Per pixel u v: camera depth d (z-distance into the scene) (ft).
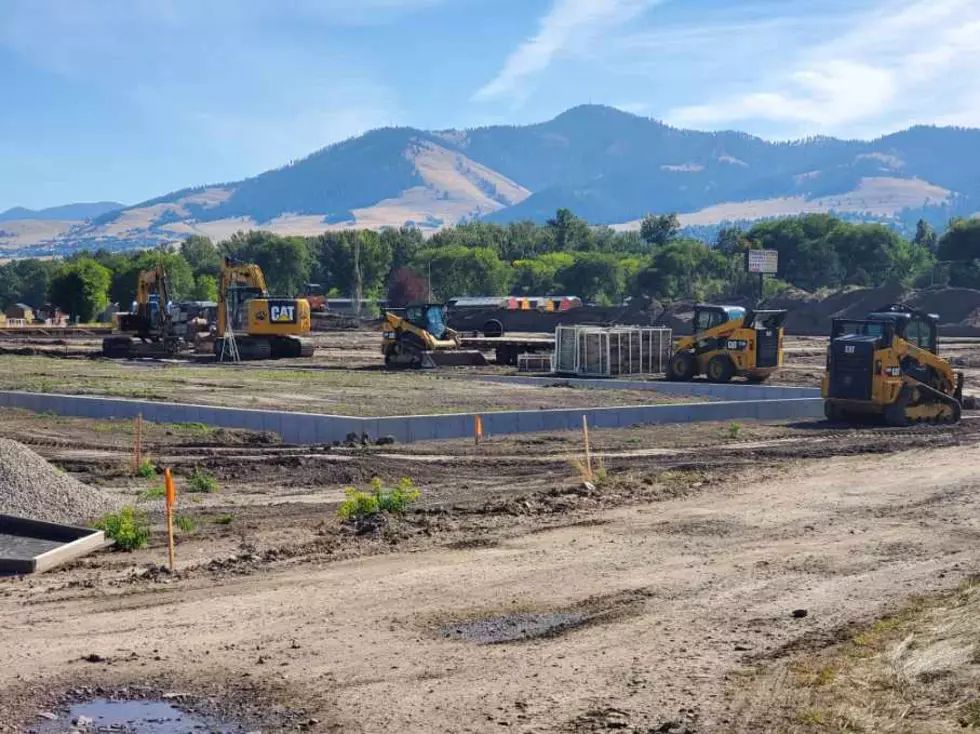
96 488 65.57
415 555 47.80
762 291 369.30
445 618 37.76
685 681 31.07
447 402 115.55
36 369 160.45
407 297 468.75
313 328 332.60
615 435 92.79
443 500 63.16
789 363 183.52
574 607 39.01
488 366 177.58
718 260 458.50
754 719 28.22
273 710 29.30
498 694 30.22
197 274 540.93
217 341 191.72
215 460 76.43
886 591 40.55
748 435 92.68
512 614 38.19
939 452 79.82
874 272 453.17
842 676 31.37
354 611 38.68
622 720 28.17
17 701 29.96
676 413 102.22
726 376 140.15
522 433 94.38
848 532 51.39
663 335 157.48
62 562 47.39
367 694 30.32
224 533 53.42
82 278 415.44
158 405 97.86
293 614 38.32
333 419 90.22
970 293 299.58
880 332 101.09
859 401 99.60
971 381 150.61
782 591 40.81
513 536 51.62
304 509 60.54
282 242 524.11
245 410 94.27
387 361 176.76
